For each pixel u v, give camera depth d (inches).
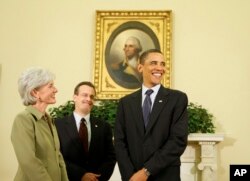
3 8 195.9
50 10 195.2
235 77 182.2
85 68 188.9
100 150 119.0
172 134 94.2
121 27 191.0
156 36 188.5
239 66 183.2
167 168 92.0
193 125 162.7
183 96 99.2
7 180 179.0
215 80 182.9
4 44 192.4
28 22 194.4
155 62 101.4
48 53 191.0
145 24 190.4
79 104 120.1
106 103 170.2
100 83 185.6
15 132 79.1
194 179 160.9
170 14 189.0
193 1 191.6
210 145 158.1
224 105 180.1
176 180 91.7
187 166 161.9
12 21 194.7
